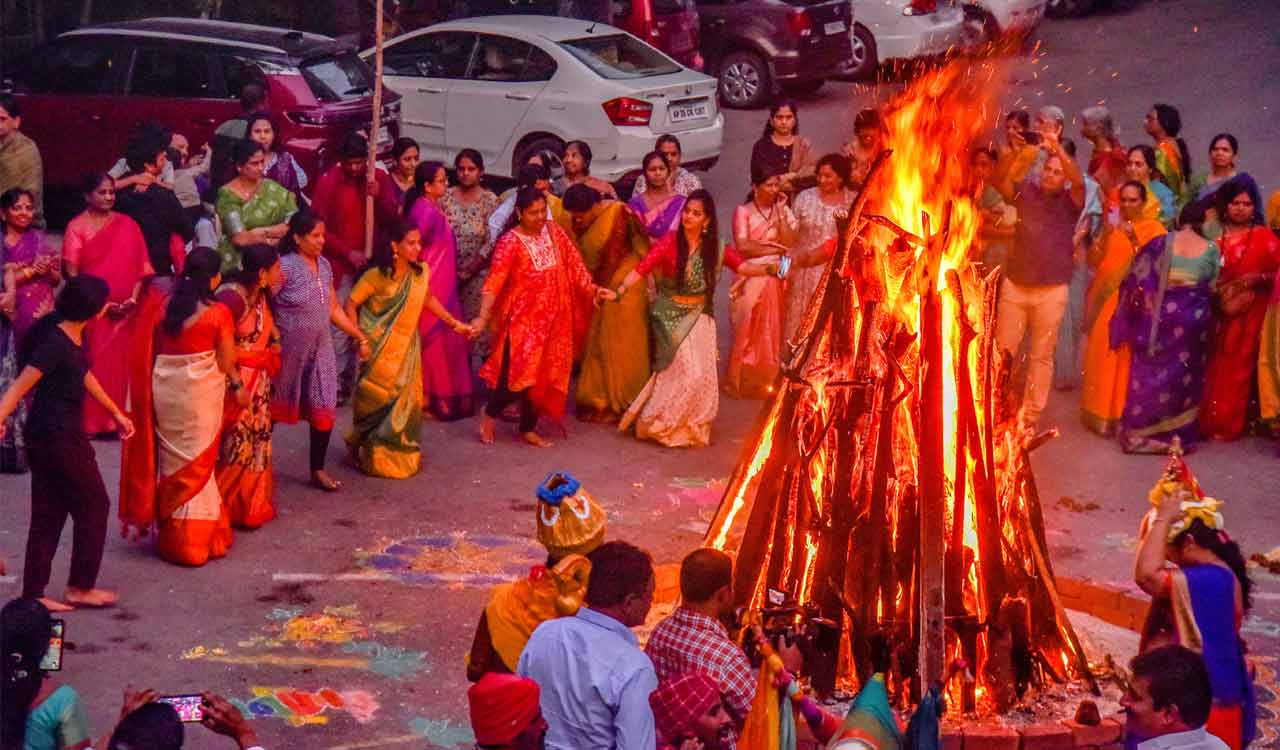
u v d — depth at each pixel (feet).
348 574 28.66
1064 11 85.66
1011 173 36.96
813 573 23.53
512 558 29.66
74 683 24.07
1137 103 69.15
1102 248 36.76
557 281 34.88
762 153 41.16
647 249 37.01
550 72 55.26
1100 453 36.24
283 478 33.27
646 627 26.35
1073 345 40.24
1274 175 58.54
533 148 55.16
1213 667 19.56
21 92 52.03
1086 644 26.00
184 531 28.43
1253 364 36.73
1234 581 19.84
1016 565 23.49
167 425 28.17
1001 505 23.68
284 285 31.40
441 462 34.65
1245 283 36.11
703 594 18.63
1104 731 22.52
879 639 23.11
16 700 18.16
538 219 34.50
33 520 26.43
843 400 23.41
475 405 38.96
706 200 35.35
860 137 39.34
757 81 69.51
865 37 71.51
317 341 31.91
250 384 29.89
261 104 41.29
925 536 22.34
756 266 37.42
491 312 34.76
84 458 26.22
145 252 34.42
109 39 51.47
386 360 33.01
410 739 22.98
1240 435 37.24
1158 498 20.72
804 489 23.44
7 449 33.01
